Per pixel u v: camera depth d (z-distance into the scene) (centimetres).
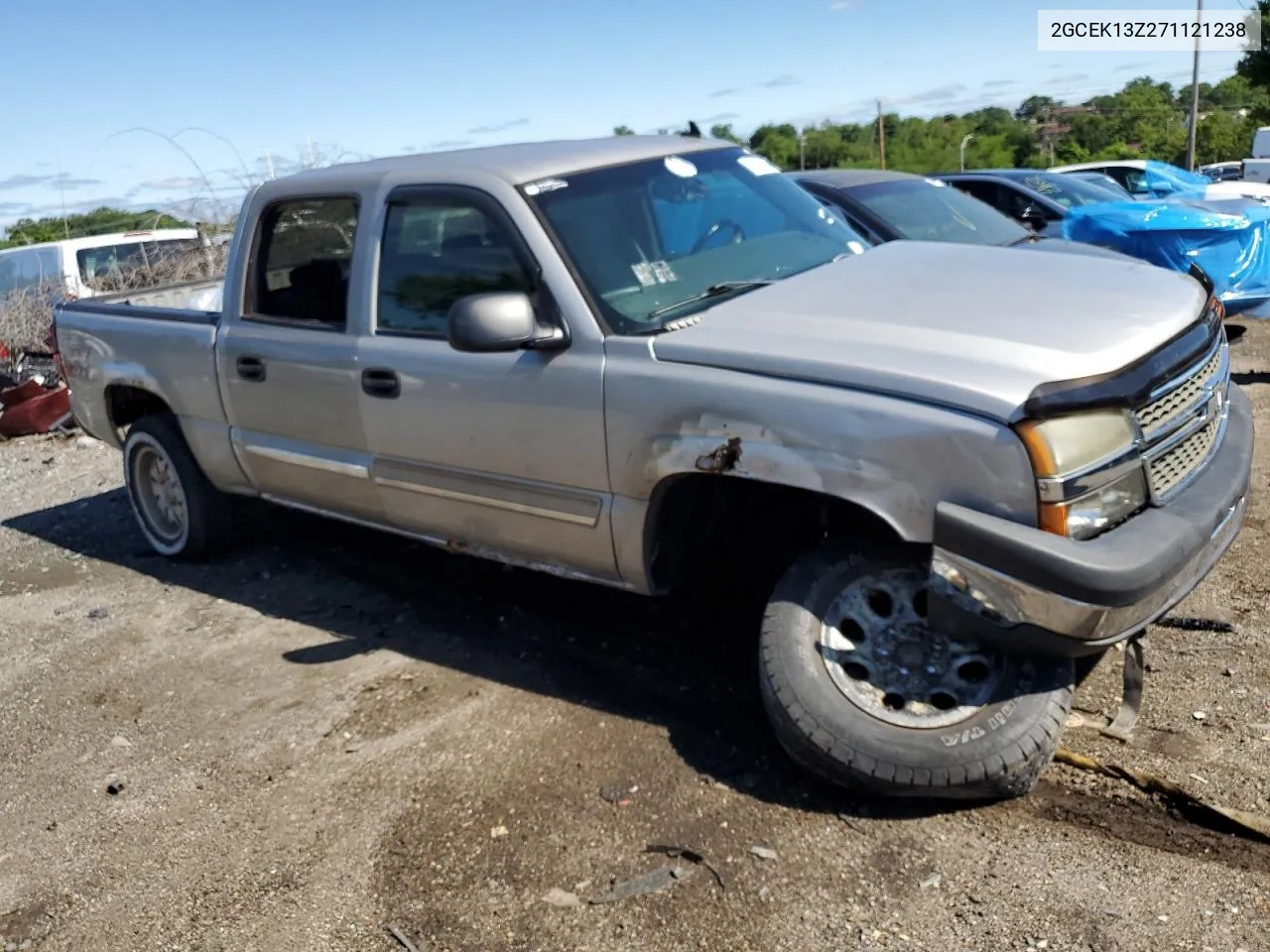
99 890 338
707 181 447
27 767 415
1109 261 404
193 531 586
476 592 518
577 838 332
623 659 436
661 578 391
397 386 429
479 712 409
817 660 333
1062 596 292
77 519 732
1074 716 365
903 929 282
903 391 312
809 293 374
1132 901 282
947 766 314
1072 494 296
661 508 376
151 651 502
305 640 491
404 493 448
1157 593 304
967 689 328
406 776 374
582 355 375
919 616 332
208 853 348
